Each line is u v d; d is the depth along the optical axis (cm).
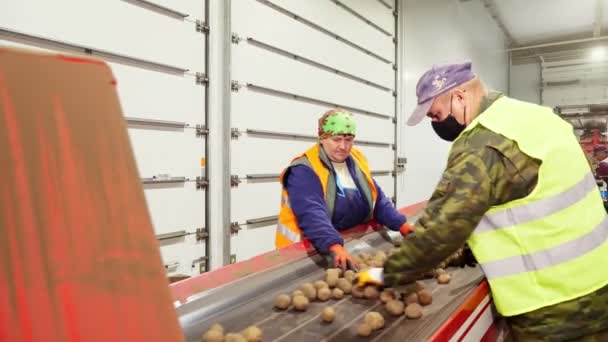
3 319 40
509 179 118
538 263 121
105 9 280
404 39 673
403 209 277
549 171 119
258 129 396
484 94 140
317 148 202
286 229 197
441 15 803
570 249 120
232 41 364
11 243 43
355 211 209
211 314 123
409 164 705
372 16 581
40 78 51
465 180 118
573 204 122
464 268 173
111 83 58
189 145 335
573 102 1307
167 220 320
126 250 50
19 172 46
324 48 484
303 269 164
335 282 149
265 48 402
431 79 141
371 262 173
